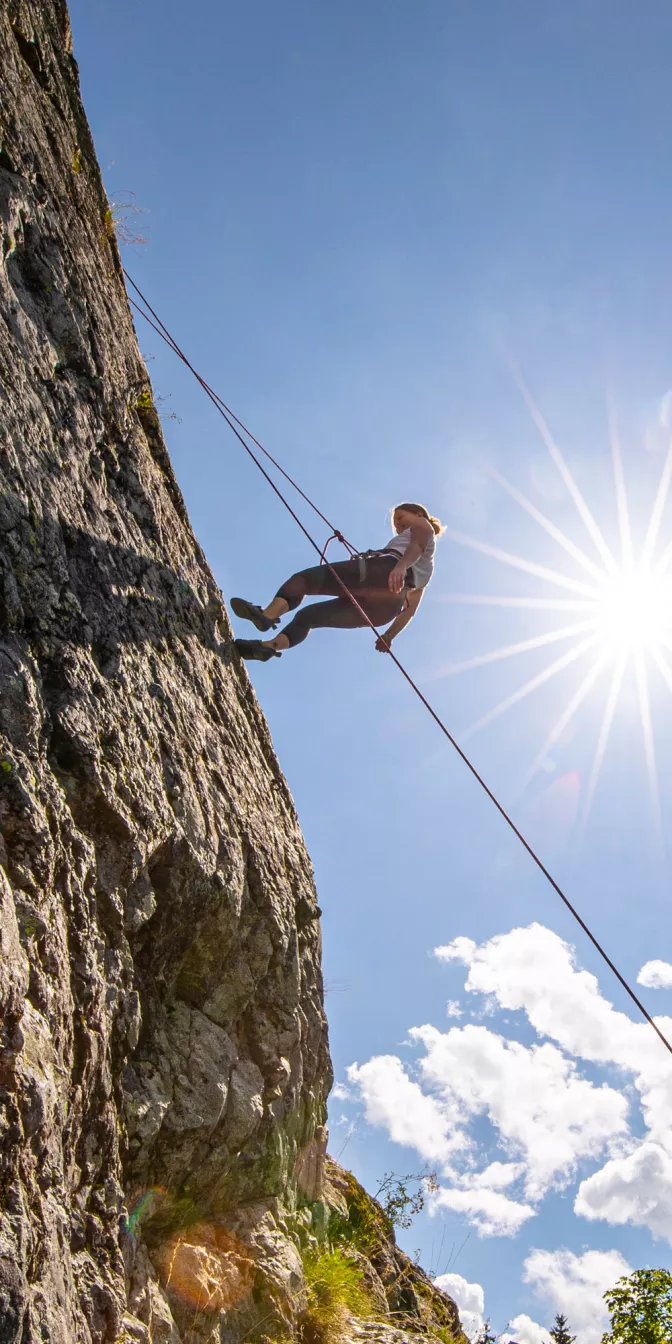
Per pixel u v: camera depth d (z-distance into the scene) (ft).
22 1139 9.11
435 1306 23.82
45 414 14.96
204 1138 14.29
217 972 15.88
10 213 15.37
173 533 18.65
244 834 17.11
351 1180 24.82
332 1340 16.17
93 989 11.59
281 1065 16.85
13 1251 8.45
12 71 17.12
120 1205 11.93
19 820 10.79
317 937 20.81
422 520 20.94
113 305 19.16
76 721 12.67
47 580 13.28
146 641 15.80
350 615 20.44
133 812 13.29
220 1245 15.07
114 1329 10.59
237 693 19.42
